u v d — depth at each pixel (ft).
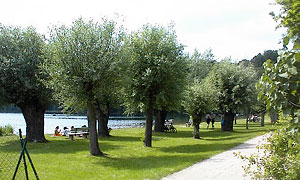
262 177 21.33
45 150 55.47
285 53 11.54
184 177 32.07
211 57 196.85
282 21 13.10
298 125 11.35
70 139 76.89
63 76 44.86
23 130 109.70
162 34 61.57
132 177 33.04
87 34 45.91
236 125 142.10
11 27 67.41
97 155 49.03
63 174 34.88
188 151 54.13
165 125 107.96
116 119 230.07
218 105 104.01
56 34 47.65
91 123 49.52
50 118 232.12
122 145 64.95
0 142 65.77
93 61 44.65
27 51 64.90
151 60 58.39
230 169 35.17
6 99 64.28
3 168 37.04
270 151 23.94
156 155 50.19
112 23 48.78
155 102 60.59
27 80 62.03
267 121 167.94
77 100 46.65
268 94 11.89
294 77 11.10
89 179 32.48
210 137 84.28
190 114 80.18
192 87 78.95
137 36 61.05
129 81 50.49
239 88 102.17
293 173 18.16
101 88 46.34
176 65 59.31
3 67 61.05
